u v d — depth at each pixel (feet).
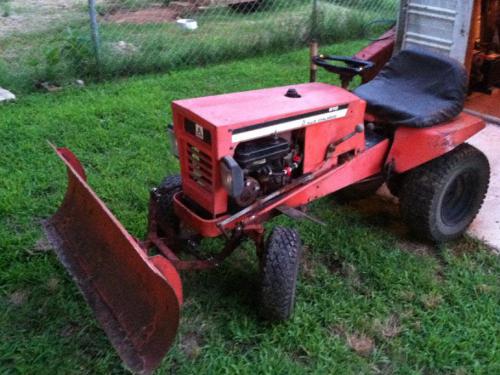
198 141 9.21
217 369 9.05
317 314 10.31
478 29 21.13
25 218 12.79
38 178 14.46
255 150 9.16
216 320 10.11
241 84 22.17
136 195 13.73
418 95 11.77
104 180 14.40
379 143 11.60
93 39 22.71
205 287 10.85
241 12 32.63
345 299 10.73
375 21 28.81
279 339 9.68
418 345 9.69
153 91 21.16
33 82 21.68
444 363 9.32
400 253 12.10
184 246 10.39
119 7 33.14
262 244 9.96
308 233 12.66
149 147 16.44
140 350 7.95
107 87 21.84
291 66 24.63
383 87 12.05
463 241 12.74
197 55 25.23
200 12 32.68
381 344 9.73
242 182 8.82
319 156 10.43
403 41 18.83
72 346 9.39
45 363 9.08
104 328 8.45
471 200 12.65
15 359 9.10
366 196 14.26
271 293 9.42
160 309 7.77
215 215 9.43
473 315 10.32
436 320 10.25
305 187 10.26
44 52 23.85
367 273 11.46
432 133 11.23
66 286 10.76
